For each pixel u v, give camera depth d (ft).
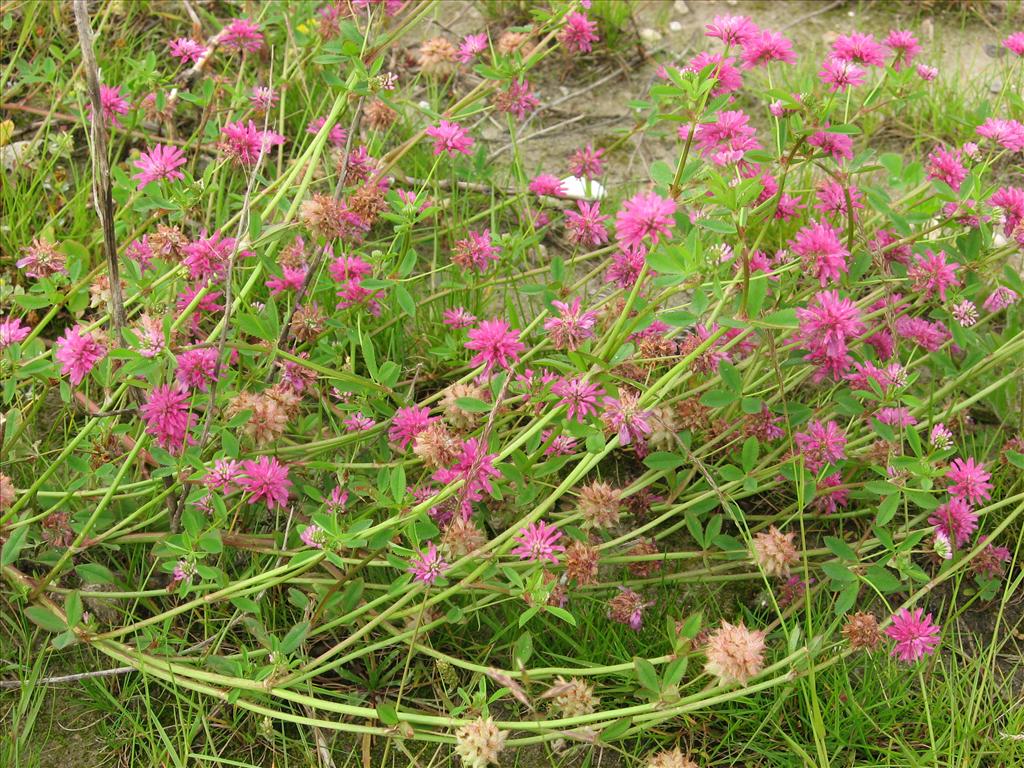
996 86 2.13
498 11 2.23
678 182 1.26
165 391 1.24
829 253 1.28
